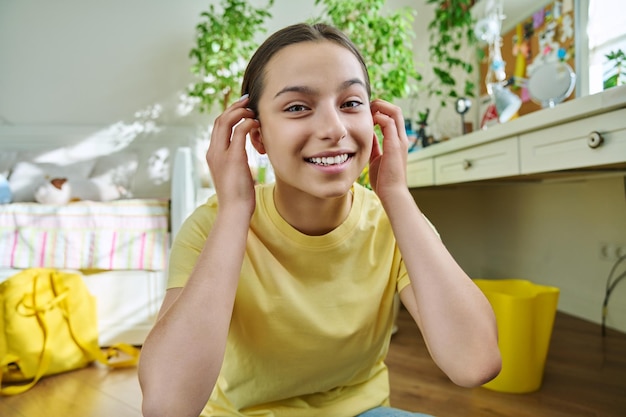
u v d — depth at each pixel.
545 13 2.15
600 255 2.05
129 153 2.64
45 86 2.66
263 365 0.68
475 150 1.56
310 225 0.67
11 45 2.64
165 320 0.58
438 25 2.78
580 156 1.09
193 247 0.70
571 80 1.64
